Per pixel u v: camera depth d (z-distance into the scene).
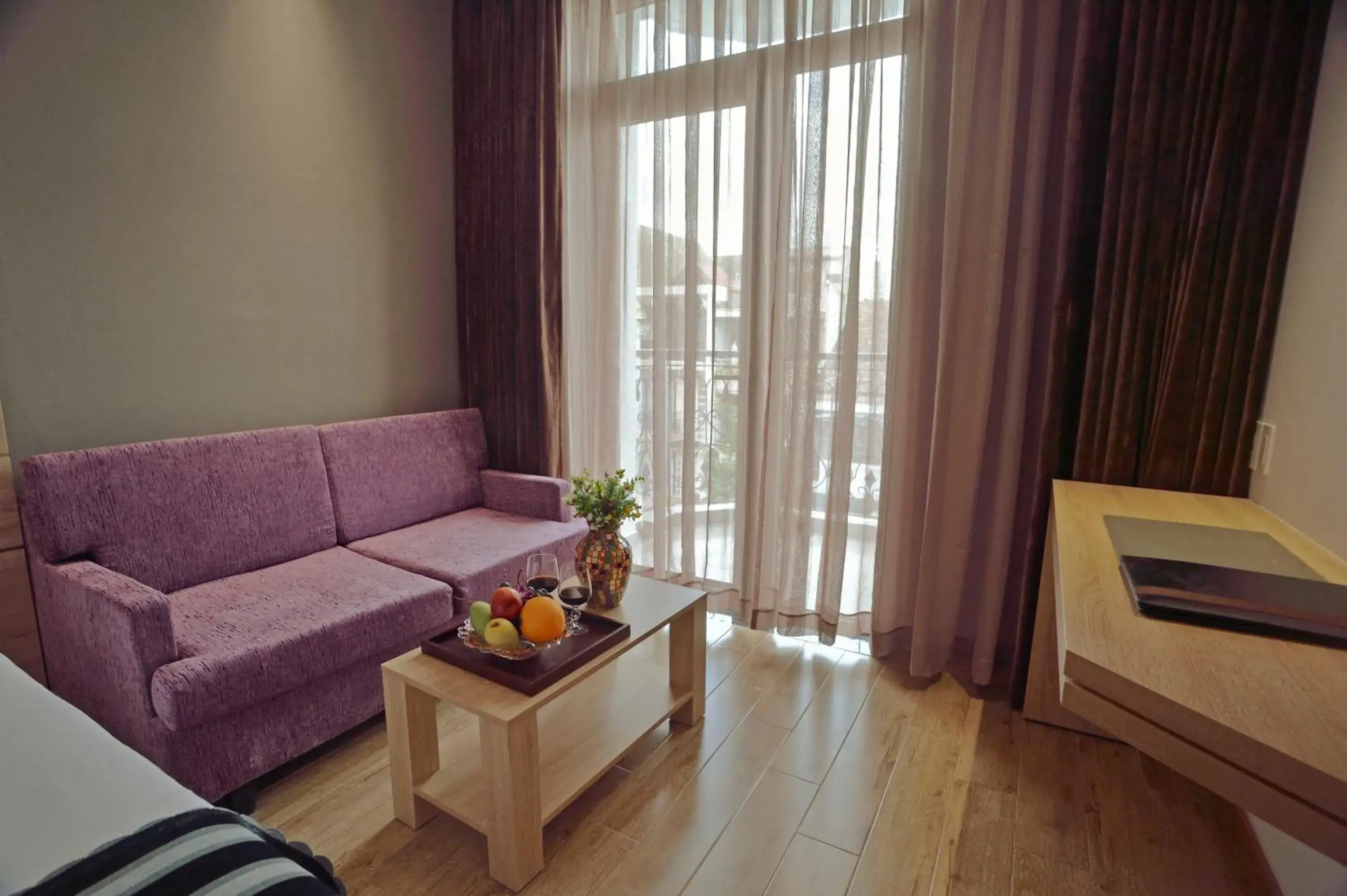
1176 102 1.90
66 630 1.83
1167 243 1.96
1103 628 1.04
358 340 2.94
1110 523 1.61
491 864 1.54
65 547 1.89
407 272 3.12
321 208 2.75
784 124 2.53
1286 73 1.74
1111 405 2.08
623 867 1.59
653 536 3.14
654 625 1.88
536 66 2.94
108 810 0.89
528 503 3.00
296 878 0.79
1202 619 1.05
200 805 0.92
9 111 1.93
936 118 2.30
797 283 2.55
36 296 2.02
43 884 0.74
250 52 2.46
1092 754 2.03
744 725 2.17
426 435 2.96
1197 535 1.52
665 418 2.99
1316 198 1.63
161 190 2.26
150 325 2.28
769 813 1.78
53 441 2.09
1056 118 2.20
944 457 2.37
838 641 2.76
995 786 1.89
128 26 2.14
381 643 1.99
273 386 2.65
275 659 1.71
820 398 2.63
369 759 1.98
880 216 2.45
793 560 2.72
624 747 1.82
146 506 2.04
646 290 3.00
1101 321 2.06
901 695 2.36
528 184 3.02
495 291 3.21
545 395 3.11
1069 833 1.71
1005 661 2.50
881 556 2.54
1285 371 1.72
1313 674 0.90
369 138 2.90
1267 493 1.77
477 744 1.85
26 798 0.90
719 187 2.70
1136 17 1.93
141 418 2.28
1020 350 2.24
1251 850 1.65
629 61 2.88
